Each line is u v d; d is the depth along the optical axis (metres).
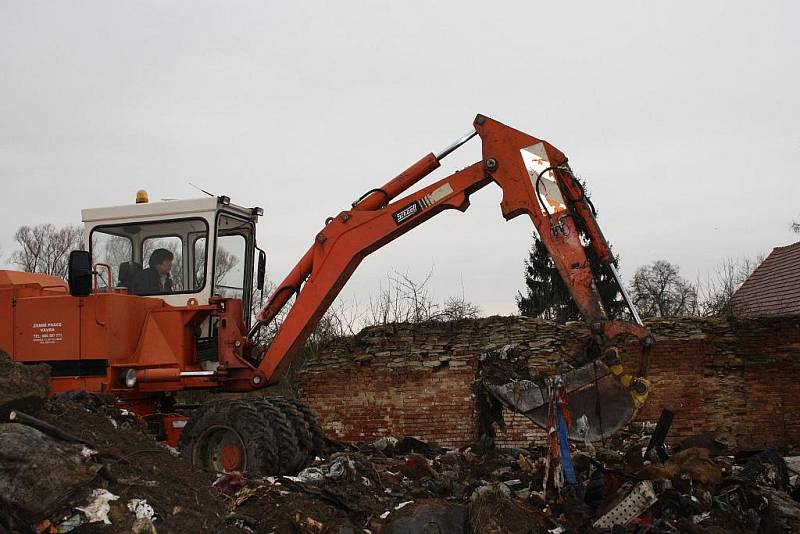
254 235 9.24
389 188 8.30
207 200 8.49
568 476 6.36
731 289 21.48
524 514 6.03
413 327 14.23
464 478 8.21
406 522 5.93
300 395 14.48
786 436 13.29
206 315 8.36
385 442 11.65
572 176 7.50
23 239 34.41
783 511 6.95
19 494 4.70
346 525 5.94
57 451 5.00
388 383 14.09
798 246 20.92
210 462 7.36
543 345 13.63
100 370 7.91
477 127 7.86
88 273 7.95
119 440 5.90
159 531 5.02
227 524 5.54
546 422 6.82
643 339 6.76
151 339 8.17
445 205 7.93
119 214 8.70
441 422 13.77
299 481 6.86
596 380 6.62
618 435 12.12
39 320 8.12
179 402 9.87
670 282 38.91
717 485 7.02
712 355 13.60
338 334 16.59
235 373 8.24
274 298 8.58
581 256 7.23
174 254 8.57
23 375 5.57
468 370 13.81
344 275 8.30
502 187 7.66
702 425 13.37
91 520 4.84
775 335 13.59
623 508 6.13
